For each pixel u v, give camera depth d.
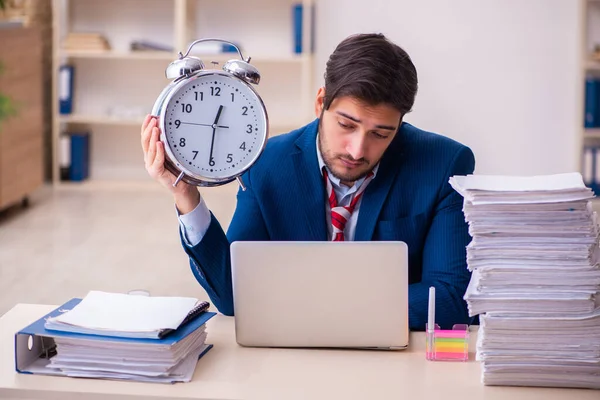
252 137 2.11
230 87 2.09
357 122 2.18
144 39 7.54
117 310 2.09
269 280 2.14
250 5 7.43
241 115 2.10
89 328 1.98
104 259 5.42
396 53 2.18
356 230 2.44
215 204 6.95
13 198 6.53
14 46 6.45
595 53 7.06
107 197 7.22
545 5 7.18
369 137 2.22
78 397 1.91
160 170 2.14
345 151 2.24
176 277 5.09
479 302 1.97
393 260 2.12
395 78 2.15
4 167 6.38
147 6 7.50
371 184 2.43
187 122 2.09
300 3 7.19
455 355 2.12
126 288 4.85
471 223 1.98
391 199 2.43
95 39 7.33
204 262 2.32
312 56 7.34
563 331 1.96
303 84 7.42
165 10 7.50
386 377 2.01
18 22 6.58
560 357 1.96
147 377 1.97
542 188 1.98
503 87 7.28
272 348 2.17
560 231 1.96
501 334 1.96
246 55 7.39
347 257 2.12
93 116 7.49
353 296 2.13
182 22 7.18
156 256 5.52
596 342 1.96
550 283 1.96
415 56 7.27
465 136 7.35
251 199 2.51
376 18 7.25
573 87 7.26
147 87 7.69
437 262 2.39
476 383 1.99
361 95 2.13
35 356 2.06
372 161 2.27
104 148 7.82
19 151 6.61
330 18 7.29
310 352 2.15
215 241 2.31
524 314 1.96
